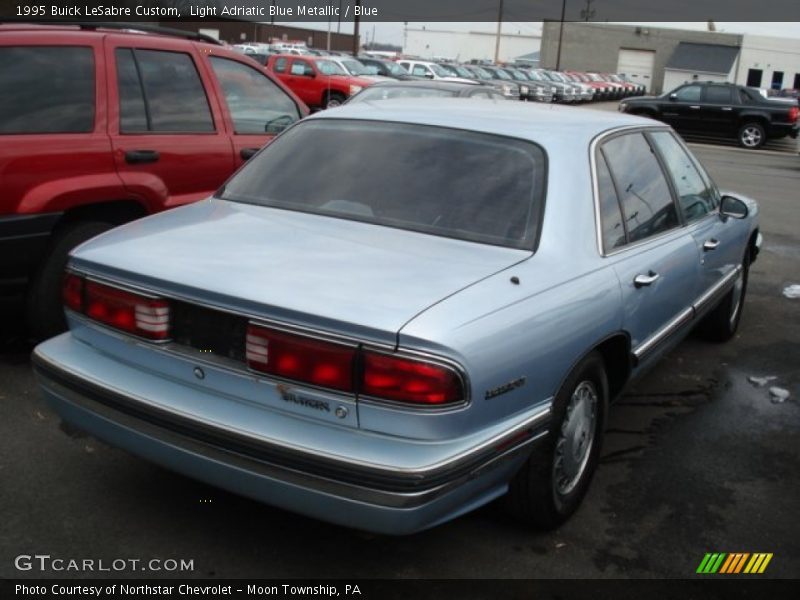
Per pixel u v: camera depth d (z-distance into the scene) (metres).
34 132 4.54
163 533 3.23
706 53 57.91
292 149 3.89
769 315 6.93
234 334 2.76
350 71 23.62
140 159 5.02
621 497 3.73
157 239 3.18
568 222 3.30
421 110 3.93
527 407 2.91
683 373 5.43
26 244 4.46
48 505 3.37
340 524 2.62
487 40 90.94
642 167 4.13
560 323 2.98
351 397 2.56
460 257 3.03
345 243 3.11
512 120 3.76
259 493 2.70
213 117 5.64
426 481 2.51
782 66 66.69
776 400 5.01
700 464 4.11
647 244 3.88
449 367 2.53
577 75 54.12
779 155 23.89
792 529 3.54
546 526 3.32
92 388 3.00
